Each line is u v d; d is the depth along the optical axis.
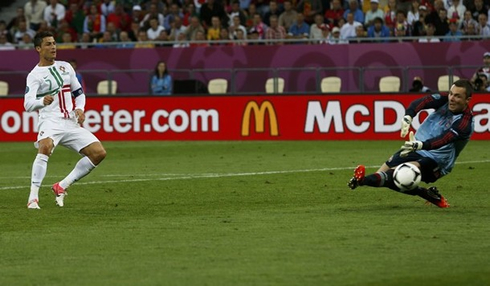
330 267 26.34
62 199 40.66
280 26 93.25
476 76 80.56
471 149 71.25
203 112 84.38
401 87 83.94
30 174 57.56
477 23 90.06
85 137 40.69
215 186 48.53
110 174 55.81
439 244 29.77
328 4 97.25
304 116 83.00
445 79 83.38
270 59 88.38
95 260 27.80
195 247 29.78
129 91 88.69
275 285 24.14
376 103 81.56
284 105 83.38
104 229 33.78
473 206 39.19
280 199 42.59
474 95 79.69
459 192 44.62
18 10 102.12
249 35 93.06
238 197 43.62
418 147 36.09
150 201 42.31
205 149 74.75
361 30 89.50
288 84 86.12
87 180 52.25
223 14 97.19
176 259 27.80
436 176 37.38
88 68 91.50
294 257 27.88
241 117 84.00
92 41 98.31
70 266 26.94
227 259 27.69
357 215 36.62
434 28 89.81
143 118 84.88
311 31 93.44
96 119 85.50
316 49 87.56
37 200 40.03
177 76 88.25
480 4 91.56
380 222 34.62
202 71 87.75
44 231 33.41
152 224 34.94
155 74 86.50
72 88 40.88
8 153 74.00
